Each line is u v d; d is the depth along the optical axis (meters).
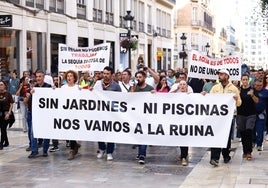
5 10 24.25
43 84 12.30
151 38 50.84
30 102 12.31
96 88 11.88
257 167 10.80
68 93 11.84
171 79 17.38
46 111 11.97
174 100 11.26
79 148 13.41
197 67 12.83
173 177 9.96
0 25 21.42
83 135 11.80
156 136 11.38
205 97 11.11
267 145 14.13
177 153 12.83
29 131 12.61
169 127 11.31
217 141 11.08
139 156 11.53
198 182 9.44
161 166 11.09
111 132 11.63
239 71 12.88
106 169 10.74
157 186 9.19
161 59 55.09
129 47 28.86
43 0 28.39
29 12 26.58
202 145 11.16
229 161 11.55
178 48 77.06
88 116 11.75
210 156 11.95
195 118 11.18
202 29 83.06
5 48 25.05
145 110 11.42
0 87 13.29
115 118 11.59
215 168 10.80
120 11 41.53
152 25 51.25
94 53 13.72
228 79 11.34
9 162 11.52
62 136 11.91
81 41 33.97
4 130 13.49
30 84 16.33
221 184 9.22
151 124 11.40
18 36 26.03
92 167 10.95
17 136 15.84
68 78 11.92
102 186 9.20
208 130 11.12
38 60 27.91
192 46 79.56
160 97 11.32
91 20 34.75
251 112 11.66
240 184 9.12
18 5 24.53
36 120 12.04
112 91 11.59
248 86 11.70
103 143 12.07
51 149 12.97
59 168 10.84
